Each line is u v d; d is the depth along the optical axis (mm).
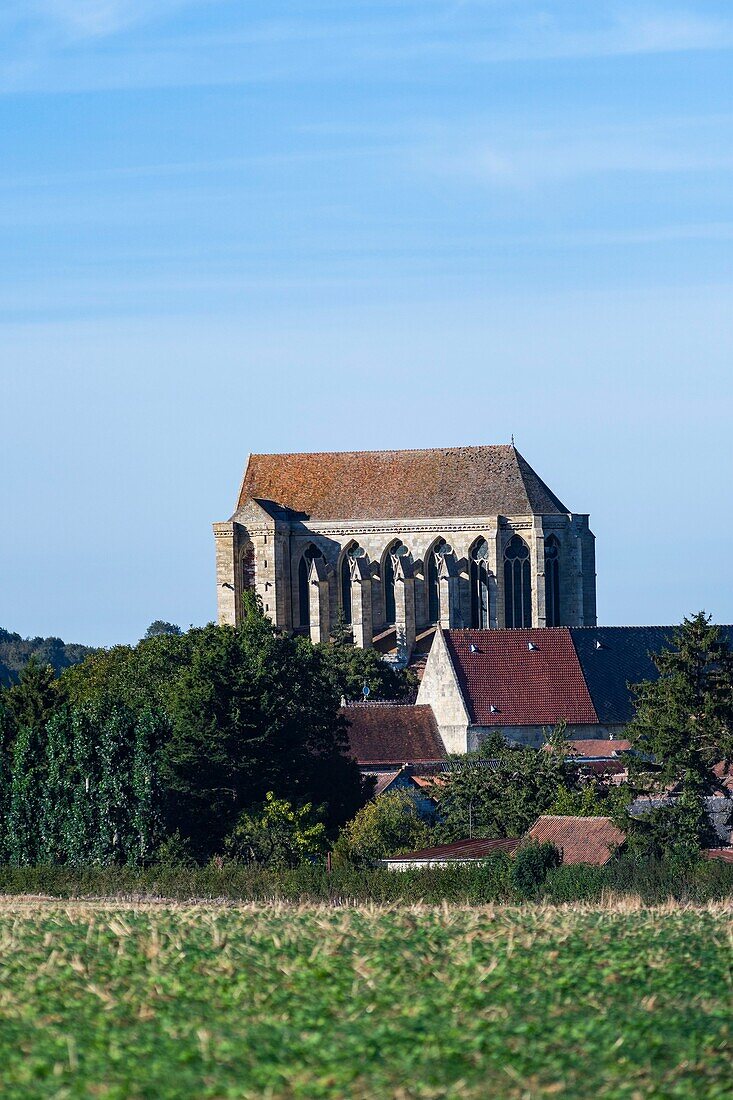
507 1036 126688
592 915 196000
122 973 153125
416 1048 122625
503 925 182500
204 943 171625
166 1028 129125
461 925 183625
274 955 162375
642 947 164625
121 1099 109312
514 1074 116812
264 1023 130375
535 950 162625
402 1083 114438
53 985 147125
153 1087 112250
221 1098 110438
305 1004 137500
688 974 151000
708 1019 133625
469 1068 118625
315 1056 121000
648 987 145375
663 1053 123500
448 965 154750
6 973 153625
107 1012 135250
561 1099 112000
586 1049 123688
